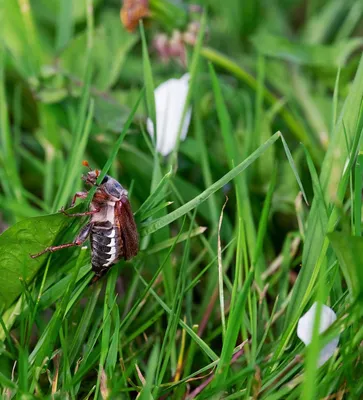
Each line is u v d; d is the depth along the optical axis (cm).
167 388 23
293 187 31
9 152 30
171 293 26
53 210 27
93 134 32
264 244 29
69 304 24
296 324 24
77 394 24
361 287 22
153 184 27
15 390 22
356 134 24
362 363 23
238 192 25
